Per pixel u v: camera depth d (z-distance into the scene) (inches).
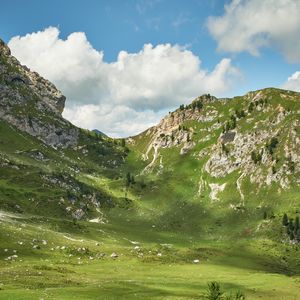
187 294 3590.1
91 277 4320.9
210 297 2524.6
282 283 4660.4
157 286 4025.6
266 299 3690.9
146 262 6053.2
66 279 3804.1
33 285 3230.8
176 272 5339.6
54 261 5398.6
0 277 3533.5
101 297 2974.9
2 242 5974.4
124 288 3614.7
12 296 2588.6
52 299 2618.1
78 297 2851.9
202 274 5275.6
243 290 4136.3
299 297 3853.3
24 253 5654.5
